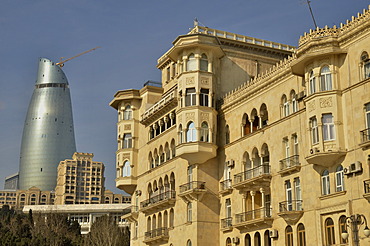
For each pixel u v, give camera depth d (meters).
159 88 77.56
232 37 67.88
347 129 43.16
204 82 61.84
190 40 62.44
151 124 74.81
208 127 60.69
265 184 52.31
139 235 73.94
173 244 63.78
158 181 70.38
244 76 66.31
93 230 120.25
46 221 149.12
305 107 47.78
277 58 69.31
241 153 57.47
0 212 193.00
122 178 77.56
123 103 80.00
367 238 39.91
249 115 57.03
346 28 44.59
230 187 58.03
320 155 43.59
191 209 61.12
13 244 103.25
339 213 42.94
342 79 44.34
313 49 45.16
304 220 46.53
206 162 61.12
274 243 50.09
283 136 50.97
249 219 54.41
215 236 59.41
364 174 41.09
